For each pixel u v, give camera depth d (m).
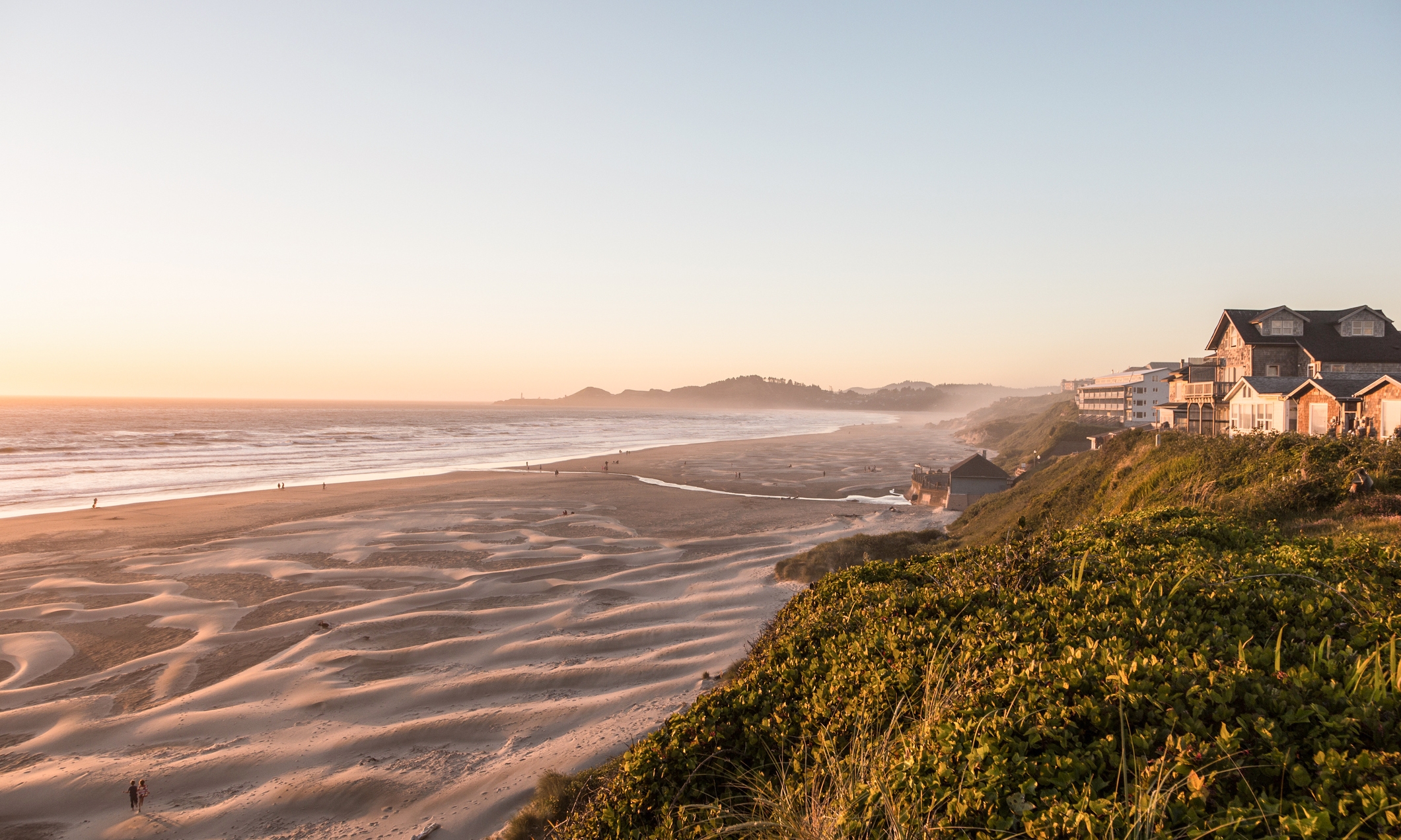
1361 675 5.05
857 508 75.69
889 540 47.69
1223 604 7.63
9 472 99.75
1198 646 6.36
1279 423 36.41
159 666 31.19
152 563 48.53
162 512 67.69
